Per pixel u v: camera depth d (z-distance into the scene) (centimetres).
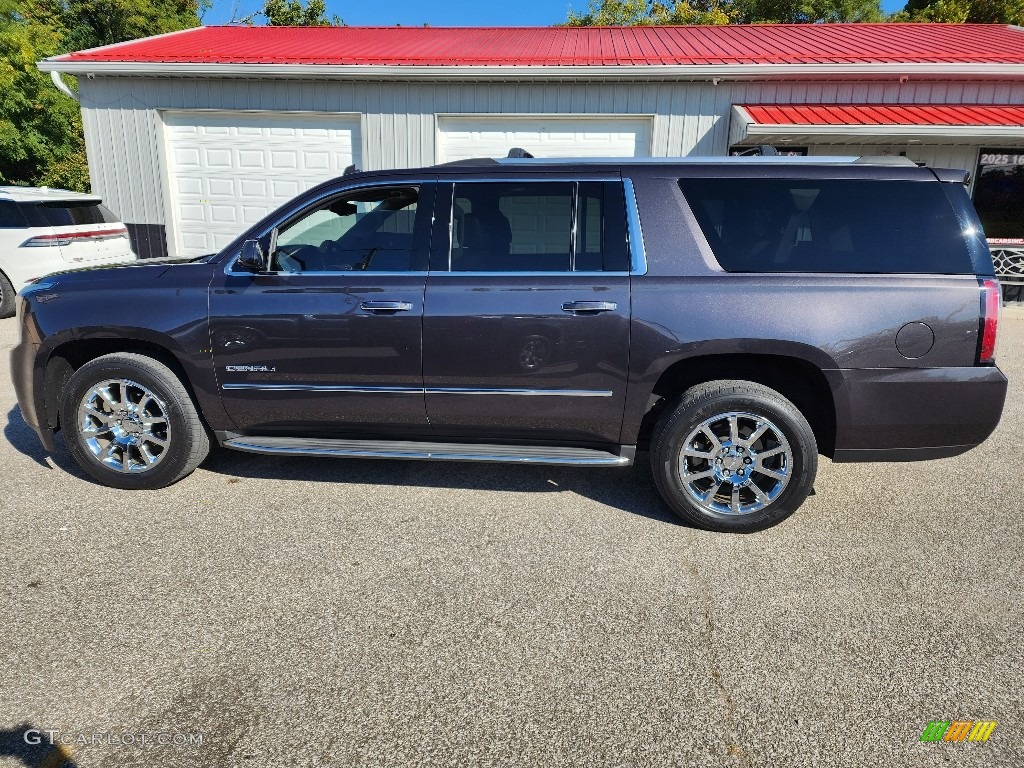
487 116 1116
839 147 1109
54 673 254
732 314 351
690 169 373
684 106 1097
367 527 373
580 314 362
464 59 1099
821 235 357
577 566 335
